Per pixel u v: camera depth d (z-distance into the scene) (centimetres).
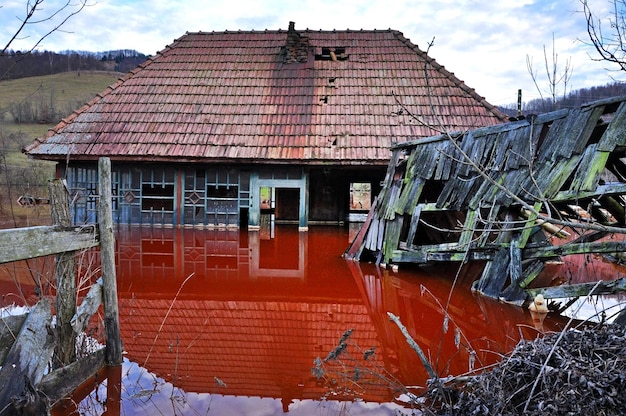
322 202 1662
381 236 940
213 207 1430
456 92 1553
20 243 336
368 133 1425
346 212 1658
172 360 464
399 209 898
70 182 1435
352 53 1733
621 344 319
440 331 552
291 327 570
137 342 512
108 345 443
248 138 1417
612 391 272
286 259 996
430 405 350
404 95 1550
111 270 444
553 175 639
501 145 730
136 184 1445
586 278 835
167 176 1438
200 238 1254
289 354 483
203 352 487
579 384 283
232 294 720
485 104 1509
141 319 594
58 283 394
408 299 694
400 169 951
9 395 318
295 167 1396
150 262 945
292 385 411
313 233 1394
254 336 538
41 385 357
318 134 1425
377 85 1590
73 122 1477
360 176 1655
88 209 1420
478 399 310
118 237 1246
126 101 1538
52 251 368
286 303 675
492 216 701
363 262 974
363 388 404
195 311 633
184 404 374
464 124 1445
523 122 704
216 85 1605
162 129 1442
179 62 1702
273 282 793
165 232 1351
